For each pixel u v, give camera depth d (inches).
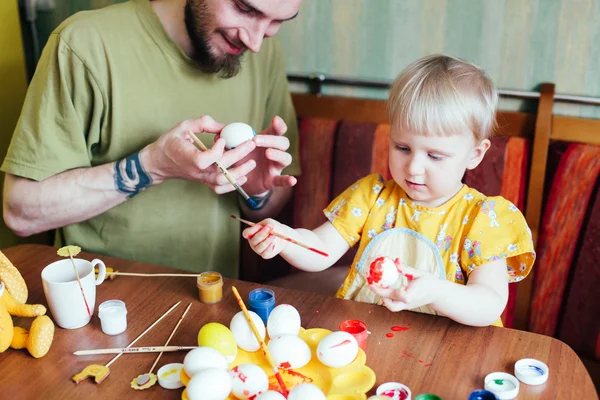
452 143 43.1
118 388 34.6
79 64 52.6
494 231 44.8
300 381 35.2
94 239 59.1
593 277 60.8
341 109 74.3
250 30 50.9
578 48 65.2
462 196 47.3
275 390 34.3
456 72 43.9
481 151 46.6
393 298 38.1
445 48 70.7
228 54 54.1
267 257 44.4
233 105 61.5
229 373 33.1
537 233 64.2
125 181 51.6
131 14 55.8
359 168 70.4
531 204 64.1
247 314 37.3
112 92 54.3
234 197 63.6
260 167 55.6
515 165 64.3
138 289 45.1
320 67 76.7
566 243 62.5
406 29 71.6
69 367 36.5
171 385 34.4
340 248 50.1
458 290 39.8
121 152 56.6
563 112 67.5
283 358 35.1
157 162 49.9
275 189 64.1
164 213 59.4
